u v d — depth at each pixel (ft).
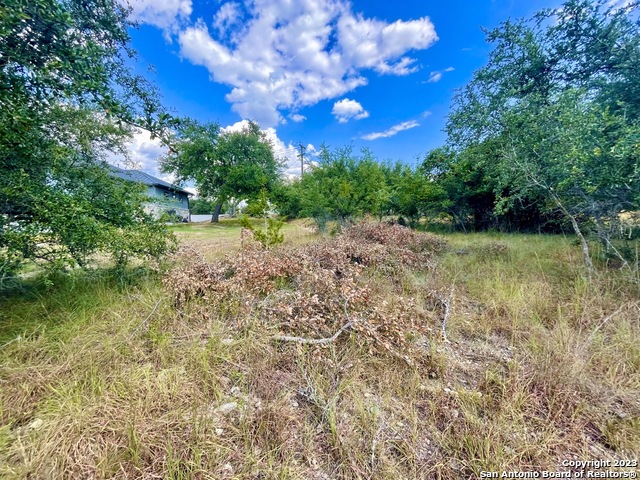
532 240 20.15
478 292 10.27
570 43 17.02
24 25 5.59
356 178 28.30
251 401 5.08
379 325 6.77
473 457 3.97
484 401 5.01
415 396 5.25
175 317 7.84
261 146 67.82
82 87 6.72
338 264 11.93
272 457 3.96
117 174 12.80
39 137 8.04
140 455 3.89
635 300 8.39
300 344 6.50
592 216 13.34
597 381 5.40
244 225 17.13
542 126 12.25
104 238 9.14
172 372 5.59
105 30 7.98
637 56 12.80
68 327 7.15
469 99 21.21
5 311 7.97
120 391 5.01
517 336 7.30
